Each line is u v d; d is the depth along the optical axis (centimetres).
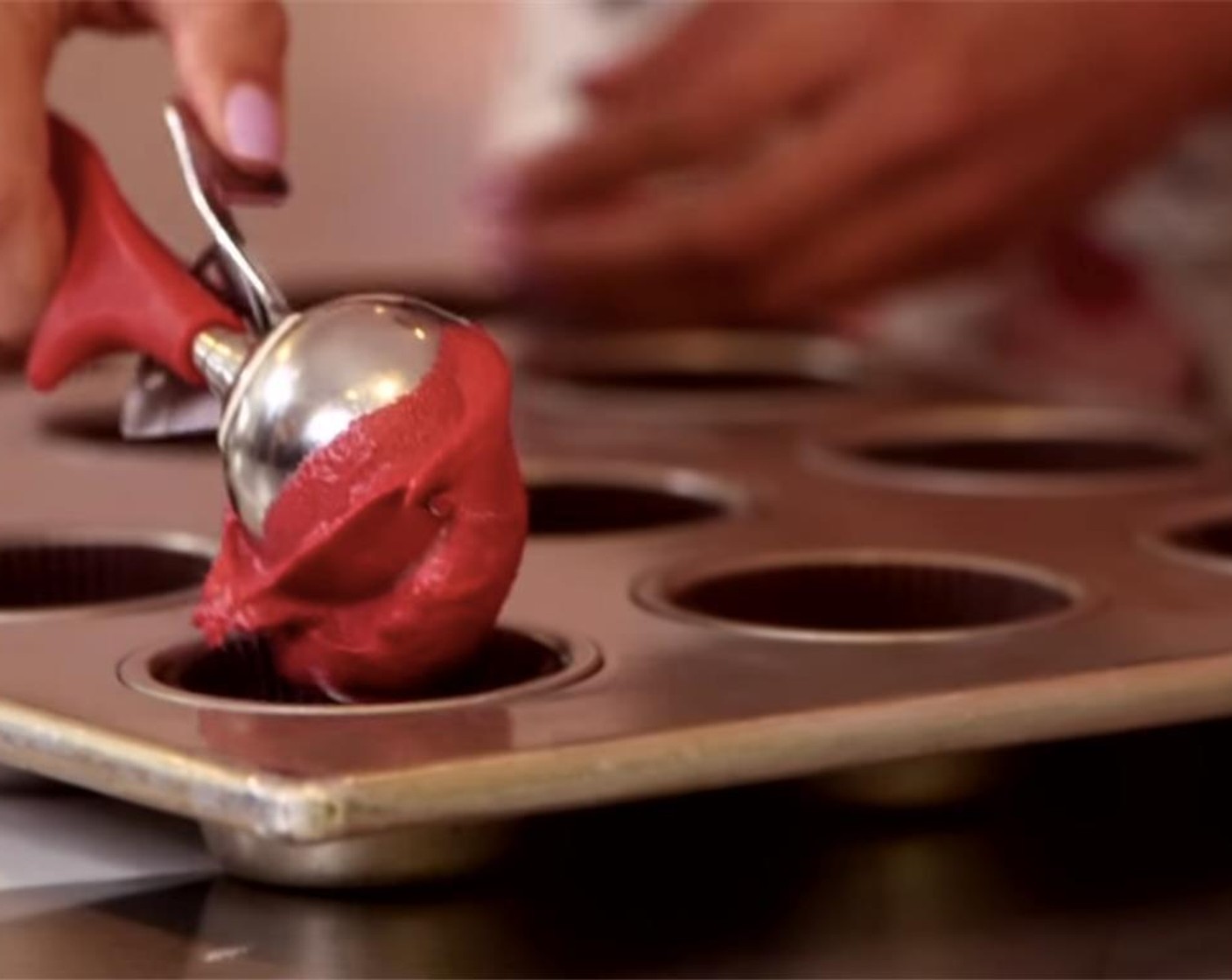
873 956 68
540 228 151
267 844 71
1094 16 150
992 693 71
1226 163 165
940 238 153
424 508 71
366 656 72
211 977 66
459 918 71
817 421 128
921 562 94
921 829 79
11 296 80
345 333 72
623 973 67
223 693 78
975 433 126
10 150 78
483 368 72
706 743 67
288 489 72
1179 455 122
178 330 76
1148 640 79
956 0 148
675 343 150
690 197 152
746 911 71
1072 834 78
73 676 75
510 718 69
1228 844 78
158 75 153
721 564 93
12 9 80
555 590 88
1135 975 67
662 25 162
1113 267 169
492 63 174
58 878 73
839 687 72
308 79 170
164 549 96
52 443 117
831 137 150
